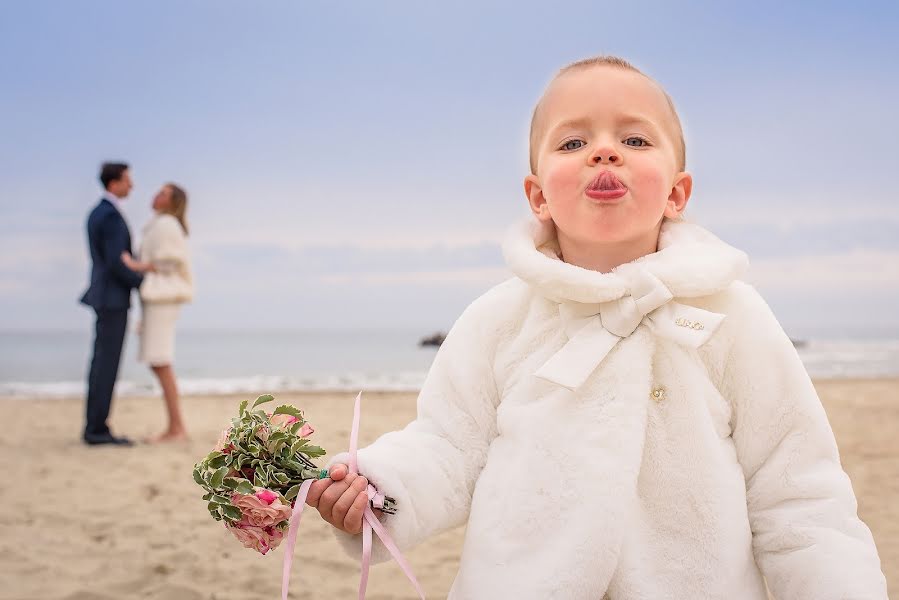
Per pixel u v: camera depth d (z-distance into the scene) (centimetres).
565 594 141
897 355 2870
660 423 152
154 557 389
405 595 346
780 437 152
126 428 843
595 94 162
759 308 159
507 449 155
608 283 154
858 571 136
